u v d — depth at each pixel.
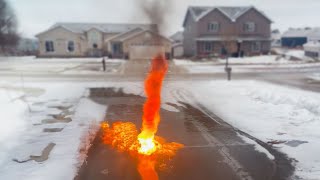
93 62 40.94
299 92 16.47
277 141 8.66
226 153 7.82
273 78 24.25
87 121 11.00
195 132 9.63
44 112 12.40
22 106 13.27
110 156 7.66
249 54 49.62
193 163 7.21
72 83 21.34
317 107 11.94
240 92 17.12
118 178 6.50
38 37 49.47
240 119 11.13
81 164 7.20
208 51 49.38
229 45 48.16
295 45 60.91
